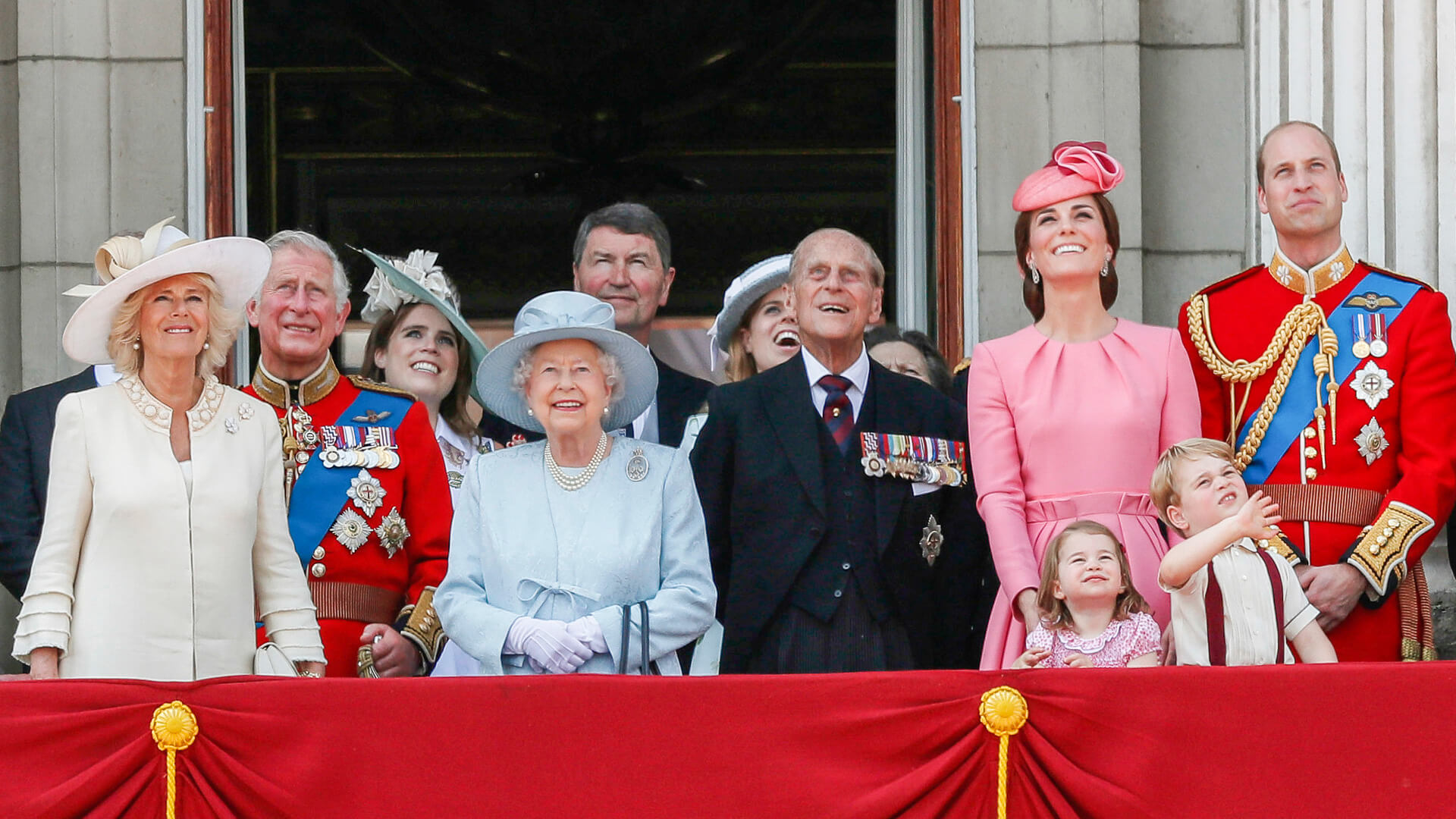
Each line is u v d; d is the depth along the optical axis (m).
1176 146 29.53
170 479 19.16
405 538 23.38
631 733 17.80
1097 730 17.70
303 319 23.47
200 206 29.02
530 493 20.36
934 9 29.72
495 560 20.08
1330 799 17.52
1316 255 22.33
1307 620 19.44
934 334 29.48
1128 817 17.55
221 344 19.89
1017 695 17.75
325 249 24.17
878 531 21.31
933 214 29.72
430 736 17.81
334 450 23.30
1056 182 21.23
